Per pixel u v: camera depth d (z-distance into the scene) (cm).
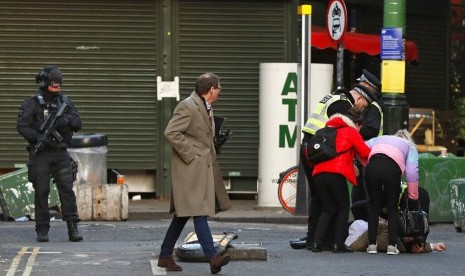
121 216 3697
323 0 4525
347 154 2544
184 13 4288
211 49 4297
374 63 4722
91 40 4275
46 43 4269
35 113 2923
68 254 2523
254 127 4309
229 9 4291
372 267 2312
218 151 2228
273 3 4297
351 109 2555
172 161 2184
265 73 4019
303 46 3834
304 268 2280
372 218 2586
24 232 3209
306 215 3747
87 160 3884
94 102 4284
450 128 4875
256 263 2355
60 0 4262
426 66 4919
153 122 4297
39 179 2925
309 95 3844
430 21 4931
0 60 4266
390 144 2566
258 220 3709
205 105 2191
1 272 2209
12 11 4256
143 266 2298
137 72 4288
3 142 4278
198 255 2350
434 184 3697
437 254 2630
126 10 4275
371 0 4641
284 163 4009
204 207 2159
